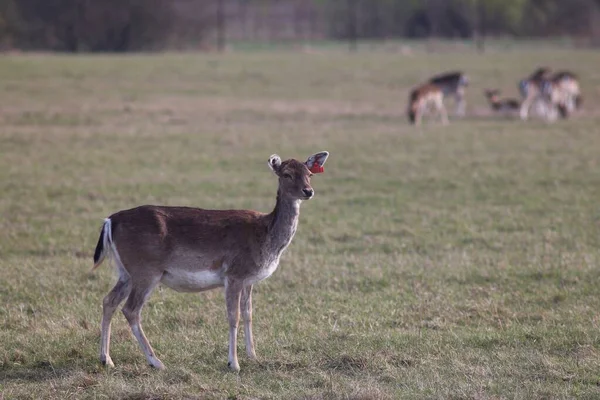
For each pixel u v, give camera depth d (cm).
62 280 3278
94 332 2681
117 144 6825
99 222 4316
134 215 2380
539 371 2372
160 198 4872
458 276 3388
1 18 18788
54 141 6869
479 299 3092
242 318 2633
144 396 2178
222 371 2384
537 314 2908
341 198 4981
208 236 2375
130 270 2364
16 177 5447
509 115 9238
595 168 5900
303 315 2905
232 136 7331
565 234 4081
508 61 15250
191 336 2686
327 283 3303
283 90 11031
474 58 16075
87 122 7994
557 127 8169
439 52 18638
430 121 8794
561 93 9088
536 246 3859
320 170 2522
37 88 10344
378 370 2372
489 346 2594
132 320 2369
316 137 7369
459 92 9419
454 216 4497
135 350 2541
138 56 16488
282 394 2200
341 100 10175
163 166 5944
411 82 12044
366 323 2820
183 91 10675
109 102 9406
